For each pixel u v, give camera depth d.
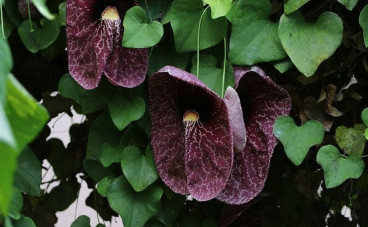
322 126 1.08
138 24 1.05
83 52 1.06
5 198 0.29
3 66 0.28
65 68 1.26
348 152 1.10
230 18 1.07
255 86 1.08
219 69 1.09
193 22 1.07
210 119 1.04
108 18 1.06
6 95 0.28
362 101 1.16
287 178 1.34
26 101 0.30
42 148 1.31
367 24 1.06
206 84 1.08
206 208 1.20
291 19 1.06
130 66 1.07
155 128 1.06
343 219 1.39
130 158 1.09
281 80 1.15
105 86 1.10
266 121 1.08
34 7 1.10
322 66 1.11
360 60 1.13
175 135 1.06
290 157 1.07
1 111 0.27
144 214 1.11
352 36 1.11
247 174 1.07
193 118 1.04
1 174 0.27
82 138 1.35
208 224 1.19
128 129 1.12
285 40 1.05
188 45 1.07
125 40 1.05
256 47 1.07
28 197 1.33
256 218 1.21
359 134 1.10
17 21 1.11
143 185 1.08
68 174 1.36
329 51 1.05
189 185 1.04
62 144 1.35
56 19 1.10
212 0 1.04
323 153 1.08
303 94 1.15
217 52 1.12
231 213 1.16
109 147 1.13
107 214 1.34
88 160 1.16
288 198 1.36
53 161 1.35
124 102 1.10
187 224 1.19
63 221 1.87
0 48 0.28
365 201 1.37
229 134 1.01
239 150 1.03
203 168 1.04
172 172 1.07
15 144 0.27
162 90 1.04
